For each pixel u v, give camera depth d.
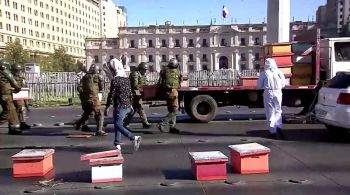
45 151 6.93
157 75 28.95
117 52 114.25
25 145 9.38
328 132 10.39
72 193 5.66
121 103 8.08
